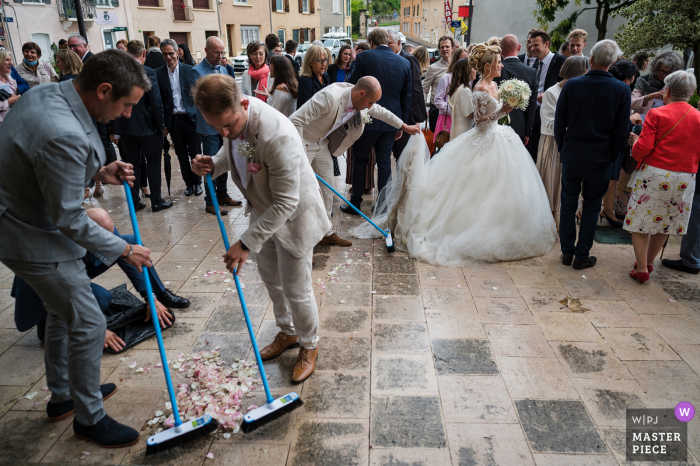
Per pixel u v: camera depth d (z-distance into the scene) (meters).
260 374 2.40
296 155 2.08
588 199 3.67
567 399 2.36
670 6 8.29
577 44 5.15
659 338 2.86
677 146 3.20
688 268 3.74
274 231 2.14
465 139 4.04
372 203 5.46
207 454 2.04
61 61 4.72
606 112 3.38
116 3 21.78
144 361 2.67
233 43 30.25
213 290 3.46
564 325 3.00
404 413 2.26
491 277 3.66
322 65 4.64
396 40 5.34
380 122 4.52
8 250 1.79
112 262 1.88
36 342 2.86
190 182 5.73
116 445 2.08
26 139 1.67
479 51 3.91
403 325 3.00
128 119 4.74
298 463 1.99
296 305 2.43
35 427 2.20
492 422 2.21
